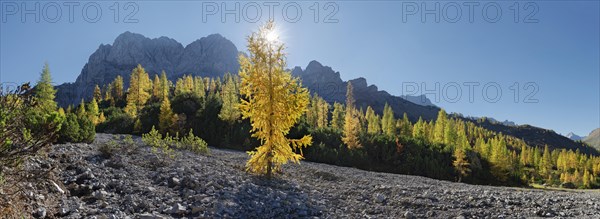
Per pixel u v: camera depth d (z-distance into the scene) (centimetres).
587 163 11800
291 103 1636
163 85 10181
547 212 1126
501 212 1126
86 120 2134
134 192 999
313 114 9794
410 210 1148
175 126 5131
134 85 8950
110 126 5794
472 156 6103
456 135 7994
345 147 5228
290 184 1484
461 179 5216
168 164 1452
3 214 612
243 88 1667
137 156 1558
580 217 1046
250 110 1683
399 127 9831
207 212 893
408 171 5041
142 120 5609
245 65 1653
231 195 1077
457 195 1384
